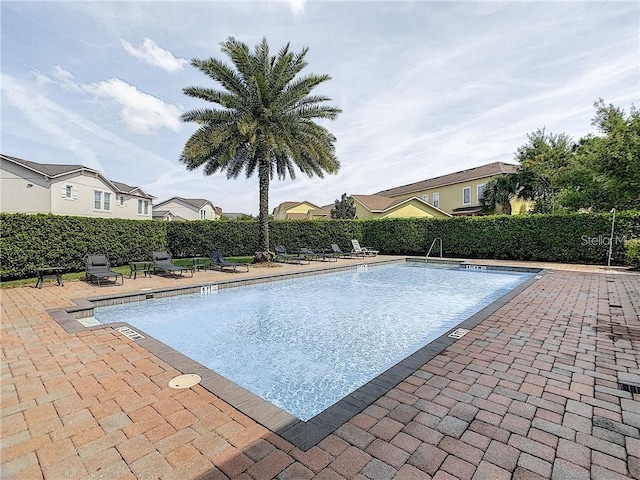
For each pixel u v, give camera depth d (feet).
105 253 41.14
